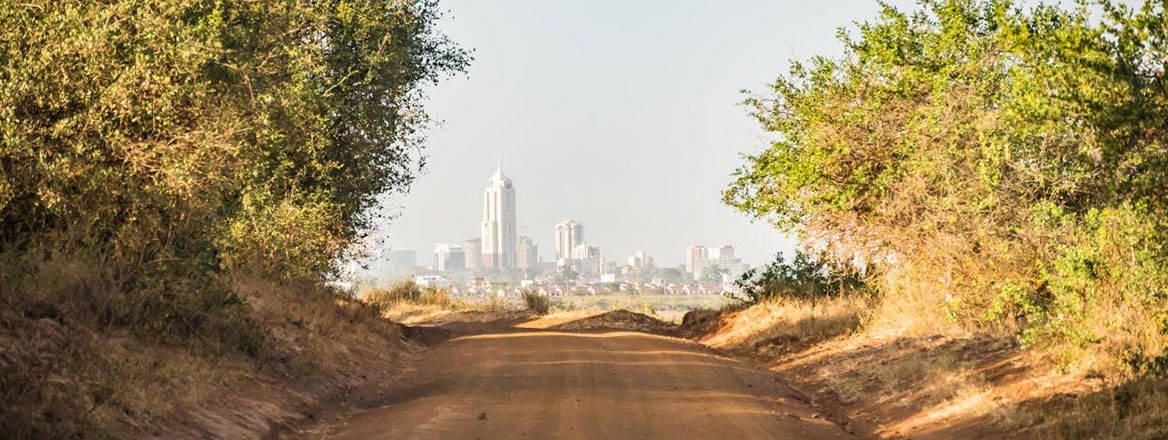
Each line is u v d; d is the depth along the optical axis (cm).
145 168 1262
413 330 2233
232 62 1698
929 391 1209
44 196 1130
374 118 2753
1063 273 1240
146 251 1241
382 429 1029
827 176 2045
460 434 983
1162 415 880
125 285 1198
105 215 1223
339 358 1530
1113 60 924
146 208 1252
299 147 2339
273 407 1113
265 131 1734
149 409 925
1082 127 970
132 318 1152
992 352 1348
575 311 3131
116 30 1259
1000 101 1798
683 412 1136
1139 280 1151
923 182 1805
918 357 1434
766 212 2216
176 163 1232
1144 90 912
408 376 1539
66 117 1182
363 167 2788
